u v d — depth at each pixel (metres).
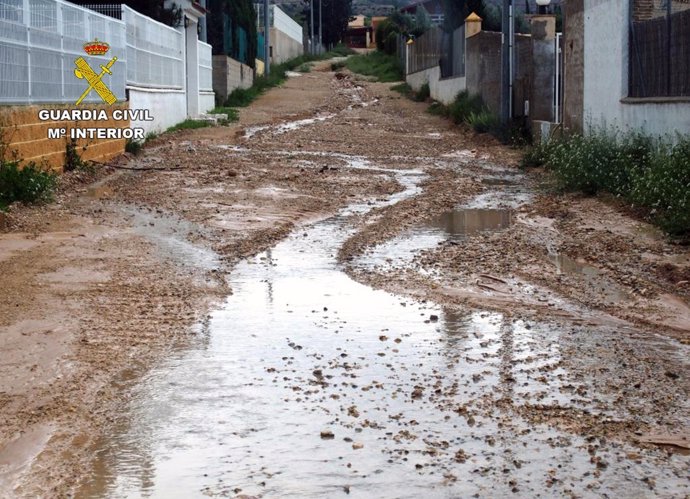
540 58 25.09
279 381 6.62
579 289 9.42
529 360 7.12
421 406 6.15
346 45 98.19
